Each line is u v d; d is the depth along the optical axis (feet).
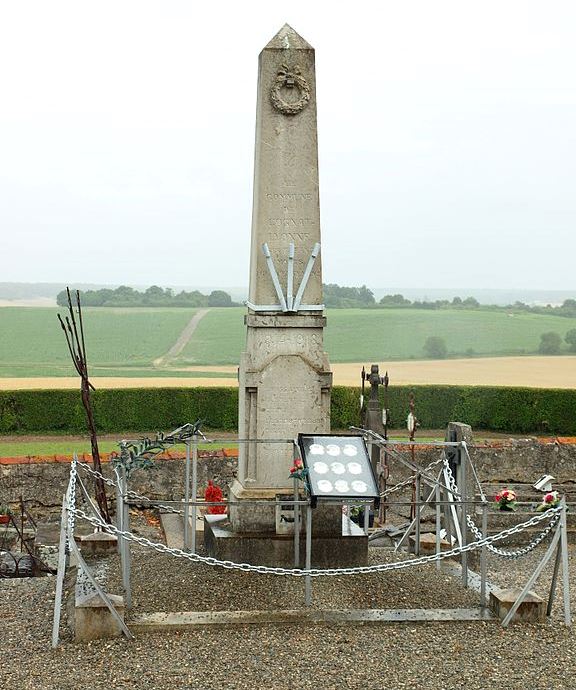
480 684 33.55
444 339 265.95
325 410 46.68
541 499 69.72
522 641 37.17
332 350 245.24
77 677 33.71
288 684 33.22
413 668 34.60
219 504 42.11
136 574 44.06
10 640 37.27
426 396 113.09
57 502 67.87
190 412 108.58
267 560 44.62
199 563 44.80
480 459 79.56
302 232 46.62
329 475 40.81
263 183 46.42
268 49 46.34
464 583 43.39
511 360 225.76
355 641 36.65
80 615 36.73
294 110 46.19
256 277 46.62
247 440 45.14
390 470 78.38
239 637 36.81
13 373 201.67
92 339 282.97
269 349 46.55
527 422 112.16
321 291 46.83
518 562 54.60
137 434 105.29
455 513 50.90
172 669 34.24
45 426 105.91
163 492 69.82
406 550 52.49
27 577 49.60
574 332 260.62
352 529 46.44
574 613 40.27
